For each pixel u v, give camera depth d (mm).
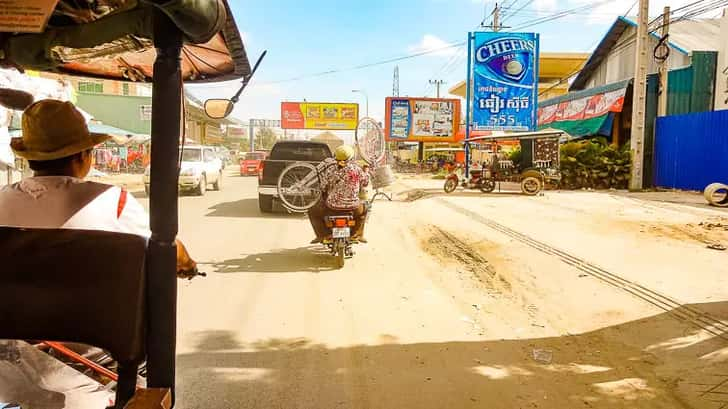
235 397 3742
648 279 6754
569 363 4398
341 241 7695
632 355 4547
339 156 7727
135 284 1964
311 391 3855
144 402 1896
